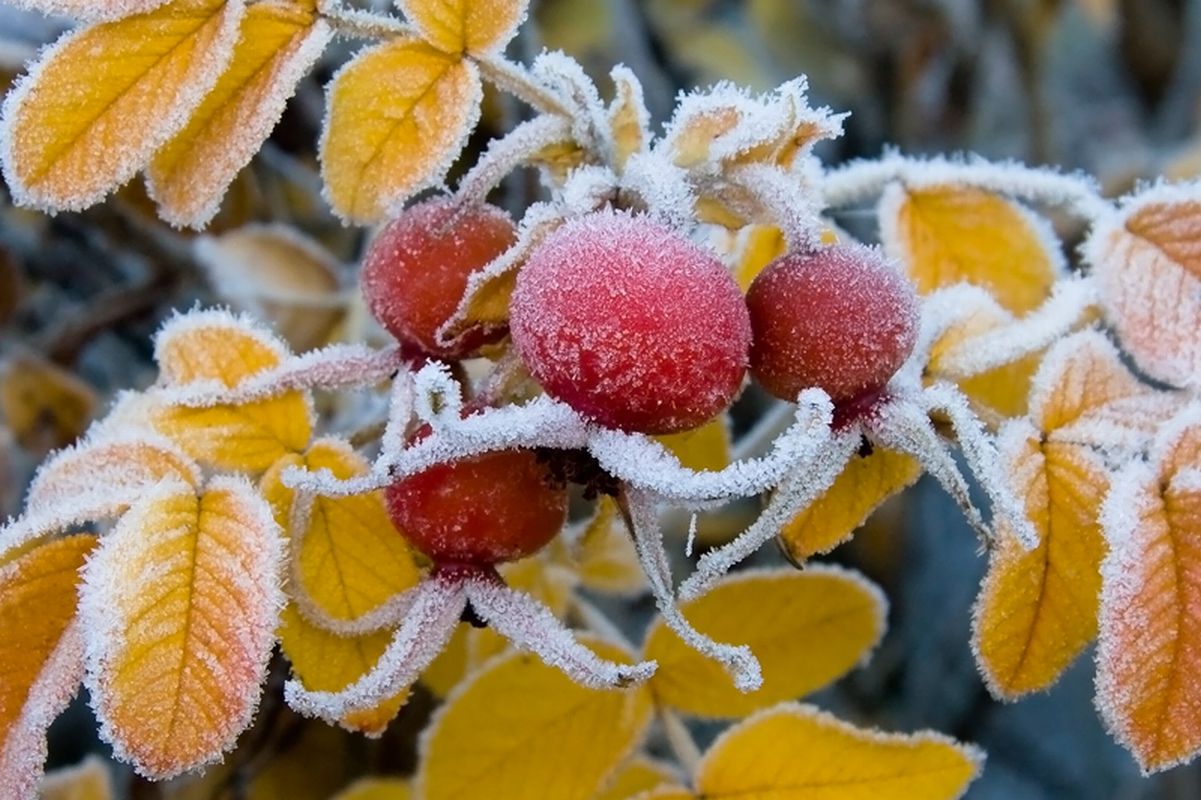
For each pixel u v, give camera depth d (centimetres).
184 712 31
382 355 33
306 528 33
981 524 32
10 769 31
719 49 66
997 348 34
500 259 32
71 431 46
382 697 31
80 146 32
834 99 69
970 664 67
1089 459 33
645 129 33
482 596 32
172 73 32
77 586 31
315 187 50
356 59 33
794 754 34
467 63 33
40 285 56
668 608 31
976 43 66
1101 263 35
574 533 36
